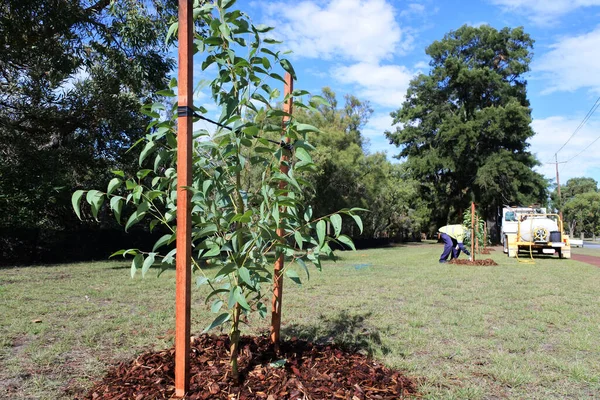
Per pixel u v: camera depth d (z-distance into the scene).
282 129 2.44
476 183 32.56
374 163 24.59
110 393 2.57
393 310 5.54
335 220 2.35
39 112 11.92
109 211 15.88
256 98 2.57
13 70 11.64
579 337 4.30
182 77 2.28
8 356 3.56
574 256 18.94
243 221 2.39
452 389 2.96
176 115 2.43
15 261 12.43
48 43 10.55
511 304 6.02
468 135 31.77
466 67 34.09
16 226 12.03
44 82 11.99
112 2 10.28
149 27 10.77
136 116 12.76
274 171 2.55
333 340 4.03
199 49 2.54
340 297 6.51
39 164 11.78
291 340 3.66
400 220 37.59
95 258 14.20
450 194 37.59
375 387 2.77
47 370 3.24
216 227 2.47
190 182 2.30
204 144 2.48
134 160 12.55
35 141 12.64
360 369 3.02
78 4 10.74
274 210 2.33
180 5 2.30
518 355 3.77
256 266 2.47
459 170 34.62
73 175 13.18
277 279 3.17
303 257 2.93
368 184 24.34
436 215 39.41
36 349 3.71
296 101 2.63
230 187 2.69
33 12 9.80
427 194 38.78
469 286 7.84
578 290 7.52
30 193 11.75
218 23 2.46
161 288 7.28
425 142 36.53
